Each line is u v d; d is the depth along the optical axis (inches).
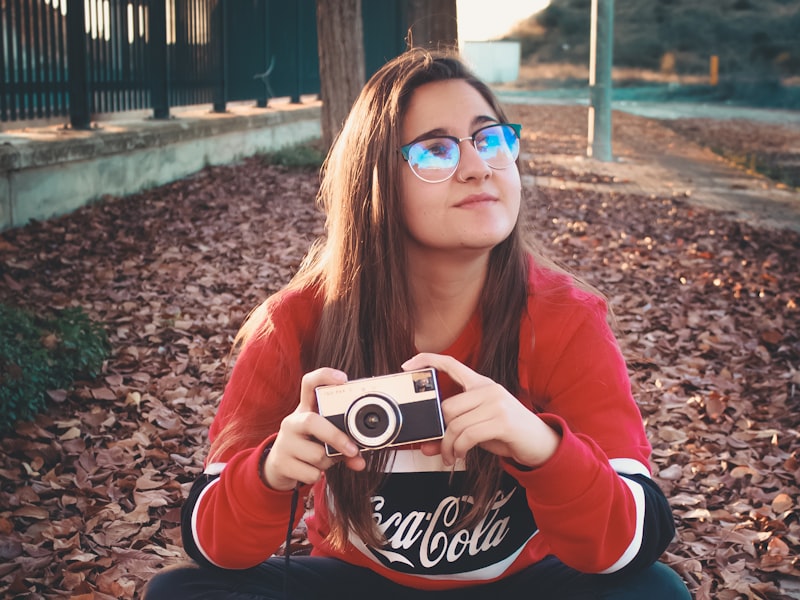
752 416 177.6
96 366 179.5
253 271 270.4
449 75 67.7
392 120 66.9
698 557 126.3
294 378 72.2
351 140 70.2
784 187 519.5
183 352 201.5
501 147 65.9
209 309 231.8
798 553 127.6
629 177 539.5
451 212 65.3
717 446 162.1
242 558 65.5
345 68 454.6
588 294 72.4
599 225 372.5
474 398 59.9
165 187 386.6
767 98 1413.6
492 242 65.4
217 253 288.0
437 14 402.9
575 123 952.3
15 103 297.0
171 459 152.5
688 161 644.7
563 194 452.8
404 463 69.0
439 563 71.8
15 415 152.9
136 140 359.6
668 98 1513.3
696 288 273.1
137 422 164.6
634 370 202.1
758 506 142.0
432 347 72.0
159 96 421.7
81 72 345.1
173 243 293.7
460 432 60.0
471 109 66.7
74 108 344.8
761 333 229.0
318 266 75.5
